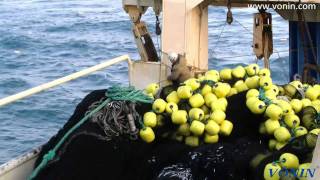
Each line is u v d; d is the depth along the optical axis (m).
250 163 6.32
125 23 38.31
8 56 30.31
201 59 8.75
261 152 6.49
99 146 6.60
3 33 35.78
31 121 19.11
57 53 30.92
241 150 6.52
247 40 28.98
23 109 19.94
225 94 7.12
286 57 23.30
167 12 8.58
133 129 6.77
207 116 6.91
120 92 7.01
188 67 8.41
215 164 6.31
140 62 8.77
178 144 6.82
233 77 7.54
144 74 8.79
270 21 10.12
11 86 24.72
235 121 6.95
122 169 6.56
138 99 7.02
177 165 6.42
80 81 23.00
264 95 6.98
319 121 6.86
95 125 6.78
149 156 6.70
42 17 41.69
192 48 8.59
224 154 6.40
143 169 6.60
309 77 9.69
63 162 6.55
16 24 39.12
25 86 24.75
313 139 6.04
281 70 21.73
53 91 21.72
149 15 34.47
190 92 6.95
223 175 6.28
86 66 28.09
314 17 10.14
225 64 23.81
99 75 23.73
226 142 6.85
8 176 6.81
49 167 6.65
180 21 8.52
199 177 6.29
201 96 6.99
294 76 10.17
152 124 6.81
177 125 6.88
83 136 6.65
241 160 6.37
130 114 6.82
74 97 21.17
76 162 6.51
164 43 8.65
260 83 7.18
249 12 37.31
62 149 6.68
